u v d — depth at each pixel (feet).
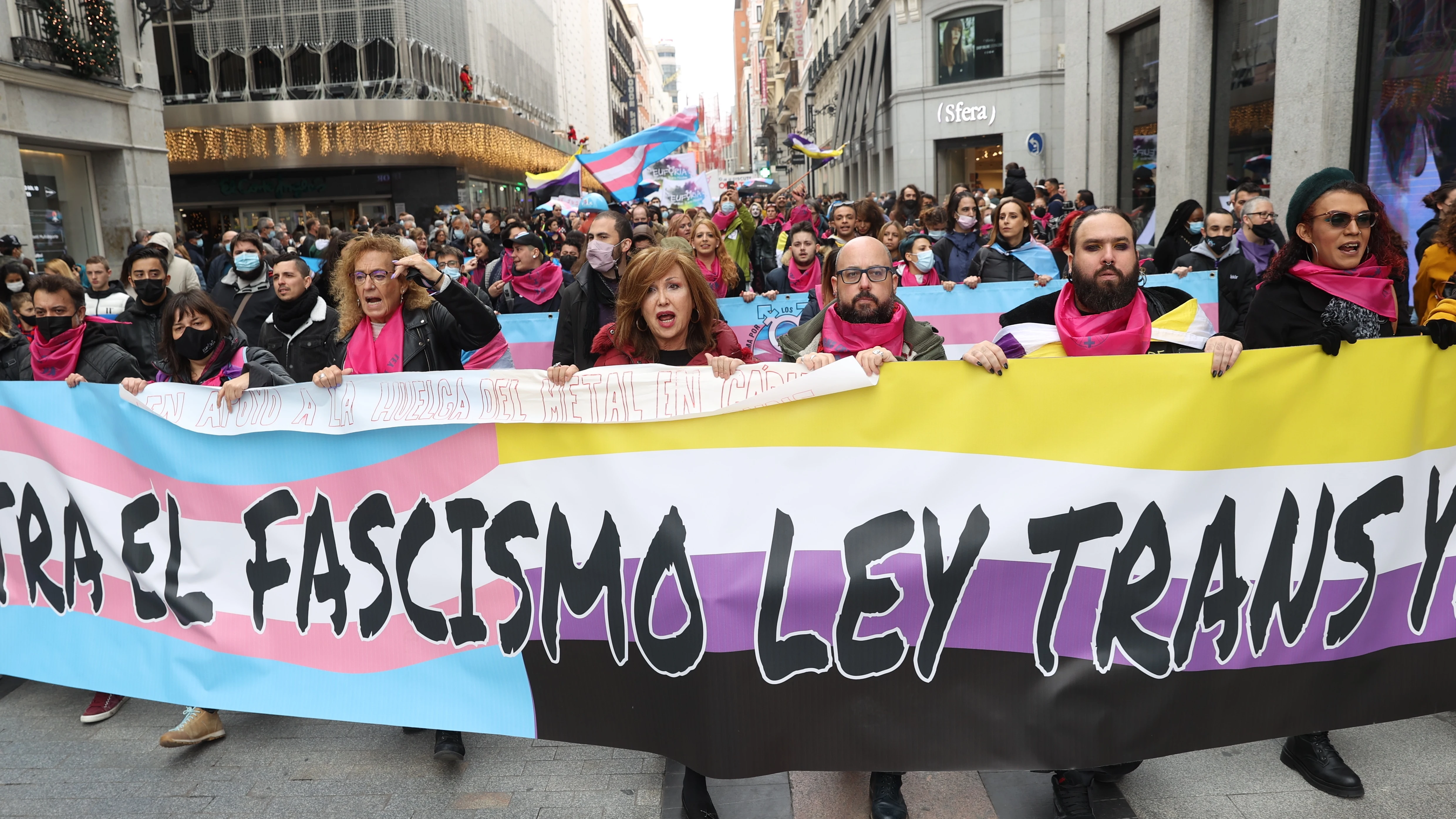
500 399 9.21
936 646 8.48
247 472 10.14
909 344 9.74
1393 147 25.49
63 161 52.03
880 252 9.29
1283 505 8.39
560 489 9.11
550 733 9.35
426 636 9.70
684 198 68.64
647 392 8.82
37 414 11.10
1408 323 15.29
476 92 133.08
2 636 11.56
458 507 9.46
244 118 100.68
